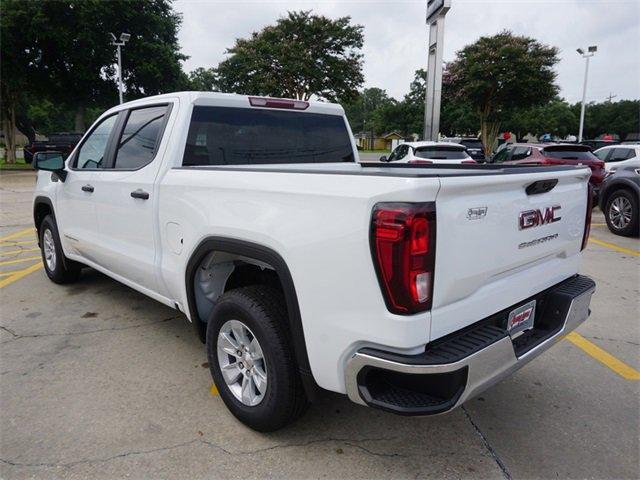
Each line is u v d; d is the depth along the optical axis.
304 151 3.99
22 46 24.11
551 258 2.81
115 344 3.87
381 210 1.91
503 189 2.27
